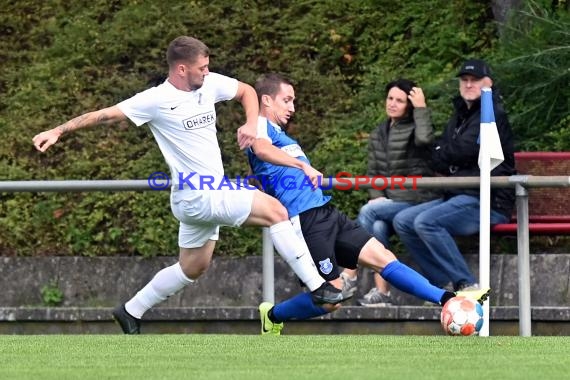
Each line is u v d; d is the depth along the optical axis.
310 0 39.94
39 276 33.00
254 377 15.02
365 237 24.44
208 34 39.03
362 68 37.78
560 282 30.61
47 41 39.88
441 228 28.75
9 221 34.38
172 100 23.70
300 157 24.94
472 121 29.11
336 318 29.83
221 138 35.53
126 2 40.66
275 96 25.17
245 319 30.50
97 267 32.81
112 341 20.83
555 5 35.81
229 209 23.81
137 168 35.03
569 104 33.84
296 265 23.89
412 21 38.78
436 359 17.16
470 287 28.84
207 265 25.64
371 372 15.48
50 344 20.19
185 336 22.39
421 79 36.69
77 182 27.27
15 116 37.31
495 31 37.62
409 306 29.94
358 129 35.34
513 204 29.19
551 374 15.23
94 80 38.22
